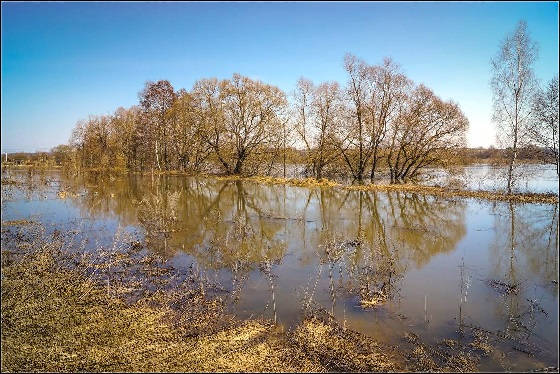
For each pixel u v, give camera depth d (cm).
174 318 838
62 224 1720
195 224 1770
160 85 4256
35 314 835
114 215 1950
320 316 862
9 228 1614
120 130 5062
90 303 896
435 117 3095
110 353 698
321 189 3020
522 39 2464
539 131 2461
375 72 3188
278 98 3925
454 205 2264
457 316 866
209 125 4112
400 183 3216
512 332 795
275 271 1157
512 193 2561
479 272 1154
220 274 1127
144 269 1145
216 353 704
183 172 4450
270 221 1853
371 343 748
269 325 816
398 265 1215
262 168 4275
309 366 671
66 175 4200
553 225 1733
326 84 3419
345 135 3412
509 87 2519
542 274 1133
